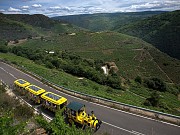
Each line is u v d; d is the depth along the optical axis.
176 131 19.19
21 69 50.06
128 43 152.50
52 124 10.48
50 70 61.47
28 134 9.88
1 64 56.62
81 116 19.11
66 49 133.12
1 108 15.70
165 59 132.75
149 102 40.97
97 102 27.41
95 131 18.70
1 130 8.22
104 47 140.00
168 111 35.50
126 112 23.75
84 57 117.31
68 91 32.38
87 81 60.56
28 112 15.99
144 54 134.12
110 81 65.44
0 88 27.64
